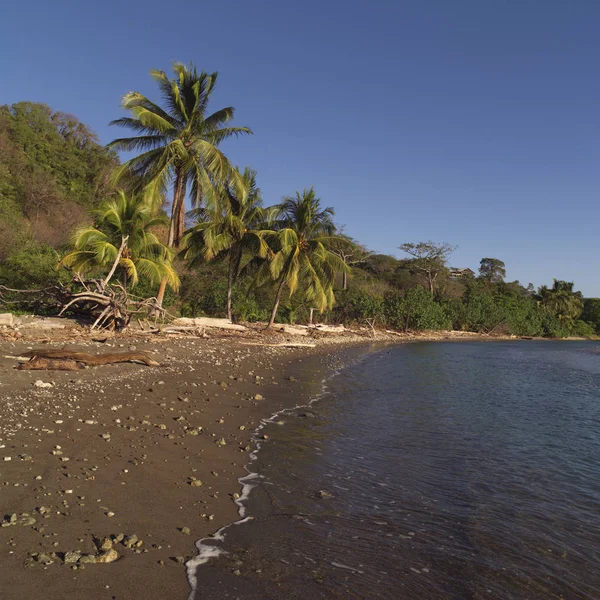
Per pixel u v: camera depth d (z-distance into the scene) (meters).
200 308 31.97
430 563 4.67
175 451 7.20
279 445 8.25
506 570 4.61
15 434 6.88
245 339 25.05
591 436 10.44
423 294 53.31
